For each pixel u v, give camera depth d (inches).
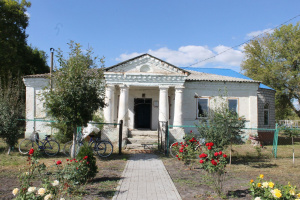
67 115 385.4
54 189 178.5
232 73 957.2
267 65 1182.9
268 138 759.7
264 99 794.2
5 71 882.1
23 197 153.6
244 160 433.4
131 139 559.5
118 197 229.5
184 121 663.1
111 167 362.6
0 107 427.5
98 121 579.2
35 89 703.1
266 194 170.9
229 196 234.8
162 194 239.6
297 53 1083.9
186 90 671.8
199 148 416.5
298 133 442.6
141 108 709.3
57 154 454.9
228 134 368.8
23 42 1029.8
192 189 257.6
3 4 898.7
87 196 230.8
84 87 381.4
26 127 692.1
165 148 478.6
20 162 375.6
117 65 596.4
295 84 1067.3
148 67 609.3
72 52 396.8
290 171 351.3
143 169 351.6
